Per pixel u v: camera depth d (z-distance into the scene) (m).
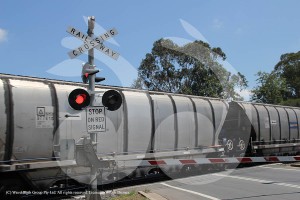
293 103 54.84
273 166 22.31
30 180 11.73
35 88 12.15
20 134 11.51
